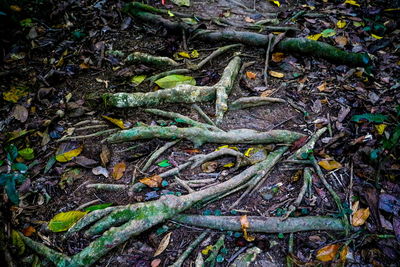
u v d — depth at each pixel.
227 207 2.70
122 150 3.17
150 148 3.16
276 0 5.35
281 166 2.98
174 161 3.03
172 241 2.50
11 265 2.39
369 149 2.90
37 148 3.22
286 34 4.43
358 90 3.64
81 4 5.07
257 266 2.32
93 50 4.34
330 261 2.30
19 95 3.76
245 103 3.52
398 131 2.53
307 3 5.28
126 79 3.96
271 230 2.49
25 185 2.85
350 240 2.41
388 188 2.69
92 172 2.99
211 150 3.14
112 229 2.45
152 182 2.80
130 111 3.58
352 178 2.79
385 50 4.20
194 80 3.80
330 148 3.04
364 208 2.58
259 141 3.12
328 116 3.35
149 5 5.17
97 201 2.76
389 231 2.44
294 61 4.11
